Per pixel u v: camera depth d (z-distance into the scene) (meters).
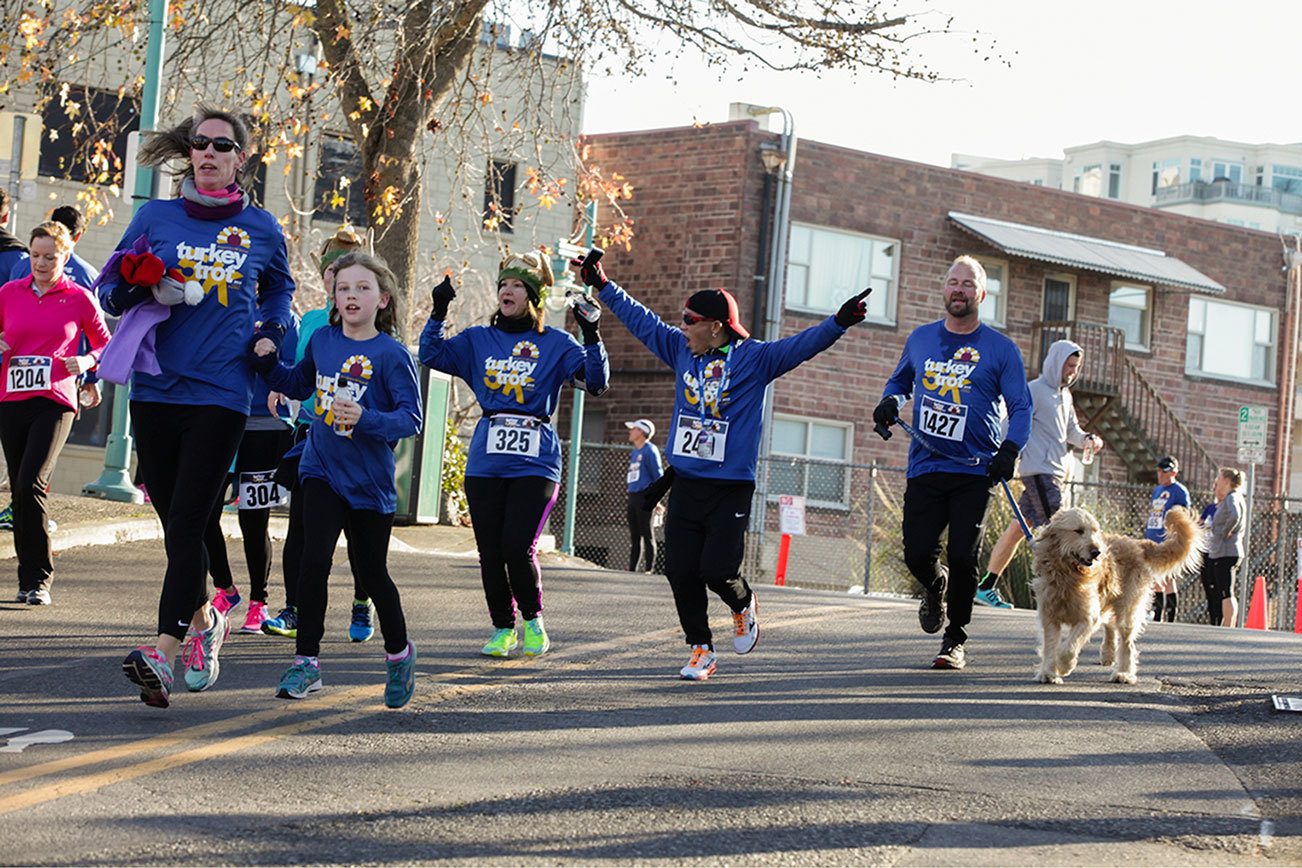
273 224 10.42
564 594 17.86
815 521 42.78
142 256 9.74
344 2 25.58
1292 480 75.81
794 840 7.48
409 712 10.31
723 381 12.38
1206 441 49.22
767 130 42.62
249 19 28.28
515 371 12.64
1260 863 7.57
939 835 7.71
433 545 24.47
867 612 18.11
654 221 43.56
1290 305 50.28
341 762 8.73
